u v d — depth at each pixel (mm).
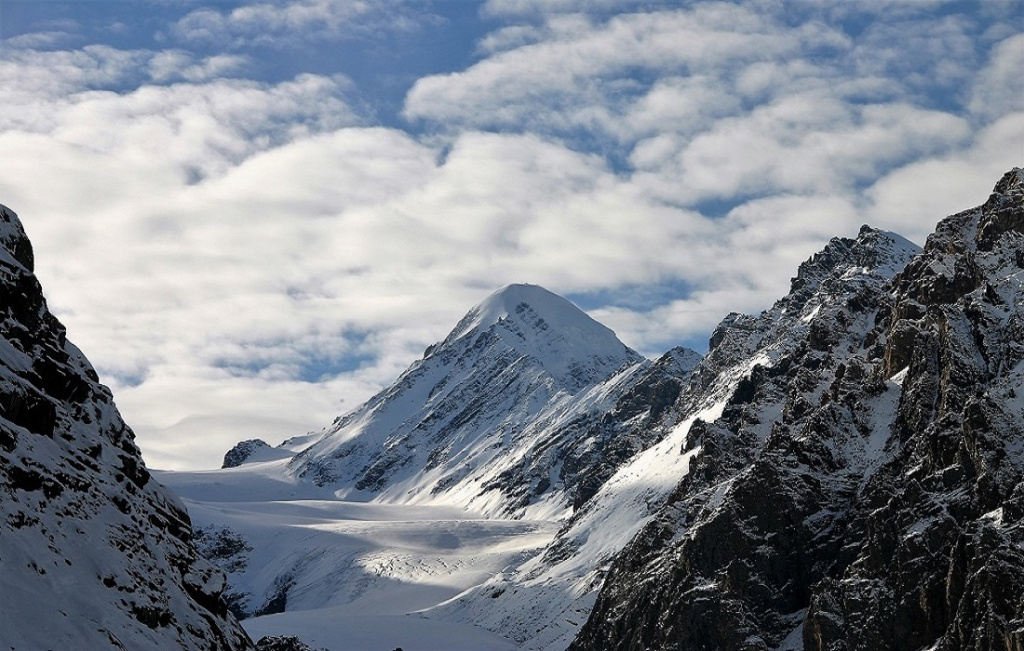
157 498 79000
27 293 73875
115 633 62500
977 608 117625
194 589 76000
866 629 130250
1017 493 122625
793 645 146625
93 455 73625
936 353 155250
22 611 59000
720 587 154750
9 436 65438
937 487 135875
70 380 74812
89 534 66875
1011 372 139250
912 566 129625
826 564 152500
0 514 62250
